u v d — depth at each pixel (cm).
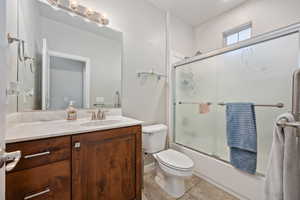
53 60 138
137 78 197
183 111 234
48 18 135
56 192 87
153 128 185
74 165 95
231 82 178
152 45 213
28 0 122
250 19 210
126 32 185
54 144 87
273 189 75
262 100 151
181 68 235
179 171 137
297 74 77
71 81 148
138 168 131
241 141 145
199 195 151
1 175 44
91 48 159
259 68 152
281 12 180
